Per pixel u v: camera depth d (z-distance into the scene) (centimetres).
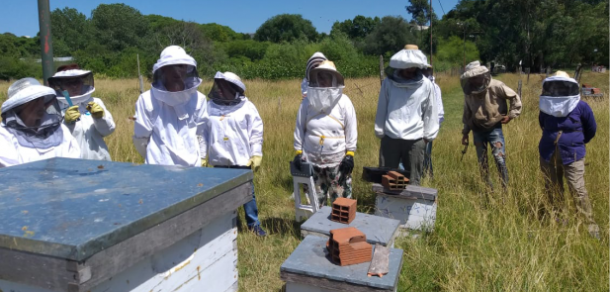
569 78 414
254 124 435
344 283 237
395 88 457
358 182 591
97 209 165
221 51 5594
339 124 426
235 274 239
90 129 371
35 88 290
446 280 328
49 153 308
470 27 4606
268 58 3641
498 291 305
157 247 165
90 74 371
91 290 147
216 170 232
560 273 322
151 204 170
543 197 444
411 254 373
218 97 425
